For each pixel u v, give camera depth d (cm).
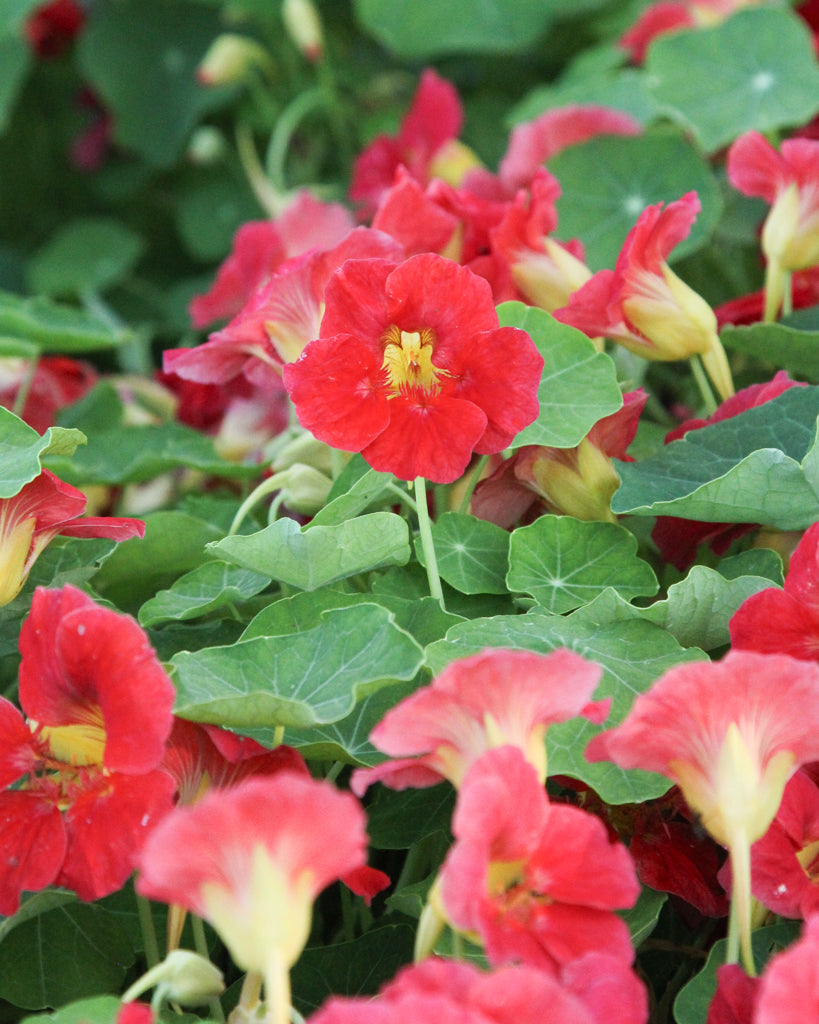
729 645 64
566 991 53
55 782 57
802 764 57
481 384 60
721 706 55
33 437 65
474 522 66
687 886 60
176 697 58
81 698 57
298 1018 55
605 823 61
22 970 61
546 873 55
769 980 52
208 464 72
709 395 71
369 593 65
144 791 56
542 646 61
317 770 64
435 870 63
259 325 67
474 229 72
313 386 60
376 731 55
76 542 66
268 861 53
